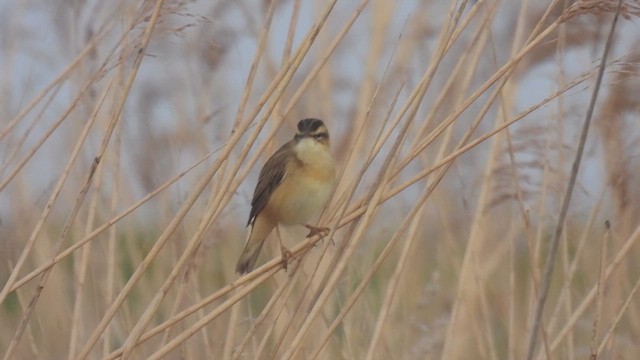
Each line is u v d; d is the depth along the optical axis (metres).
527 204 10.66
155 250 7.78
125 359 7.67
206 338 9.92
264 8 11.34
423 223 11.68
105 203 11.37
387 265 11.45
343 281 10.71
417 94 8.22
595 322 7.94
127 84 8.12
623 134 10.95
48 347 11.05
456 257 11.00
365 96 11.01
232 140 7.98
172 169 11.43
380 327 9.02
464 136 8.40
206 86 11.59
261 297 11.28
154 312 7.80
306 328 7.96
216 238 10.48
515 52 9.59
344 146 11.16
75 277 10.70
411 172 11.59
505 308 11.28
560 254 11.71
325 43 11.62
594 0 8.02
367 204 8.32
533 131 10.57
